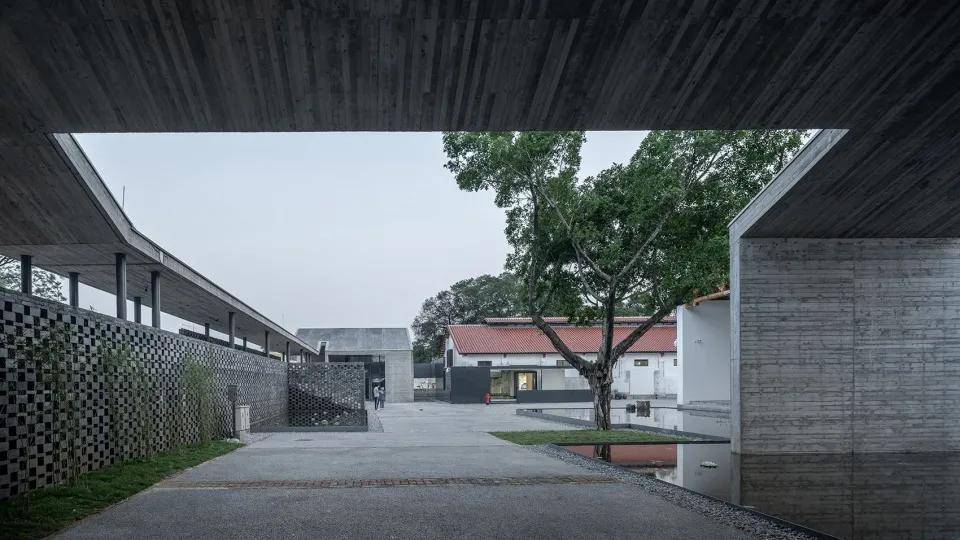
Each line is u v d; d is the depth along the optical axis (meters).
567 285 15.27
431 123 6.72
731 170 13.53
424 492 6.65
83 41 5.13
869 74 6.25
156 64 5.46
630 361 35.69
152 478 7.27
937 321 10.89
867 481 7.99
